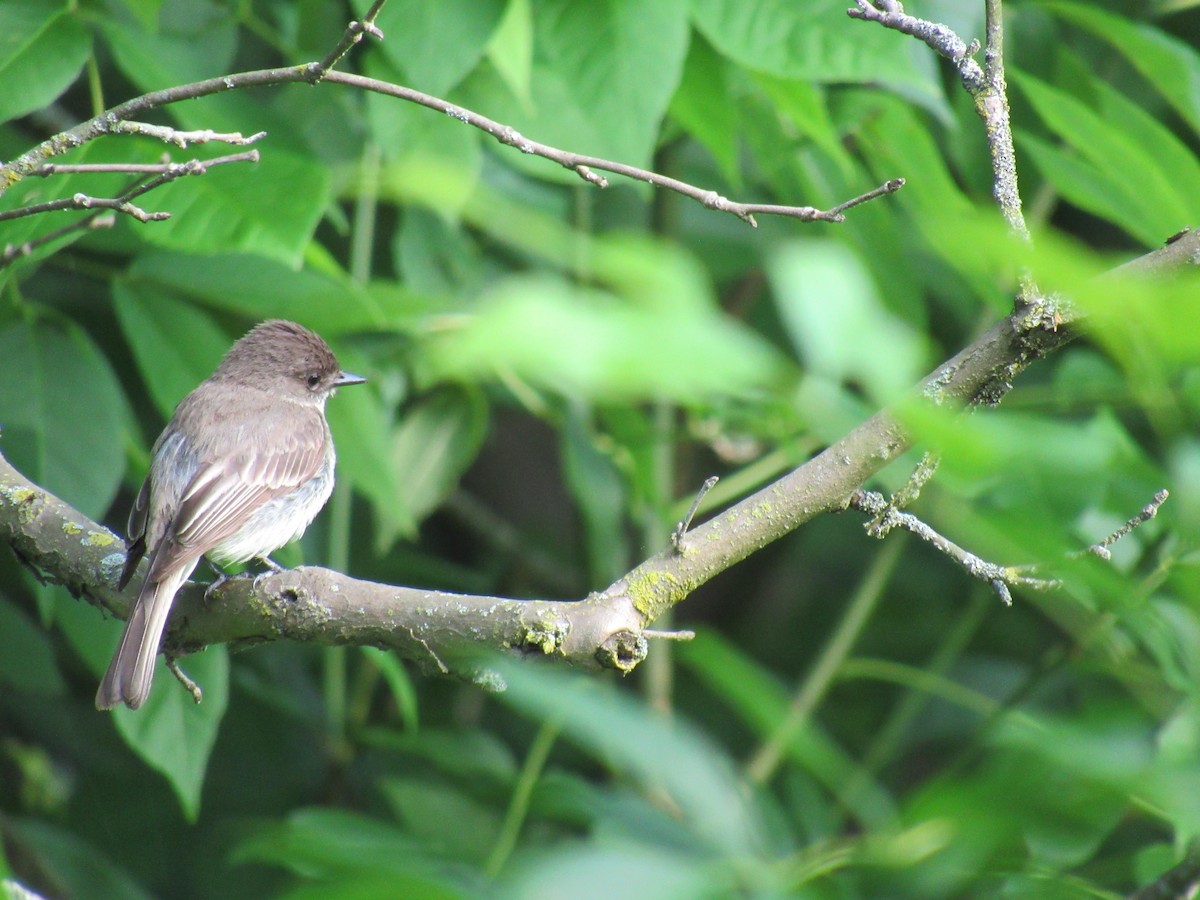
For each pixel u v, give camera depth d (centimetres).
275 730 1174
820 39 739
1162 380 355
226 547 811
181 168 602
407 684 875
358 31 586
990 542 417
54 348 818
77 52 747
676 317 289
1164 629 539
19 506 702
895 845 405
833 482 561
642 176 598
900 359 290
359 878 316
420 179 817
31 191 730
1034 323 523
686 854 442
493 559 1434
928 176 896
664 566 569
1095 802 324
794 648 1349
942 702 1157
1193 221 803
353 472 916
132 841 1142
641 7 736
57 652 1167
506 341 283
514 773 1002
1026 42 941
